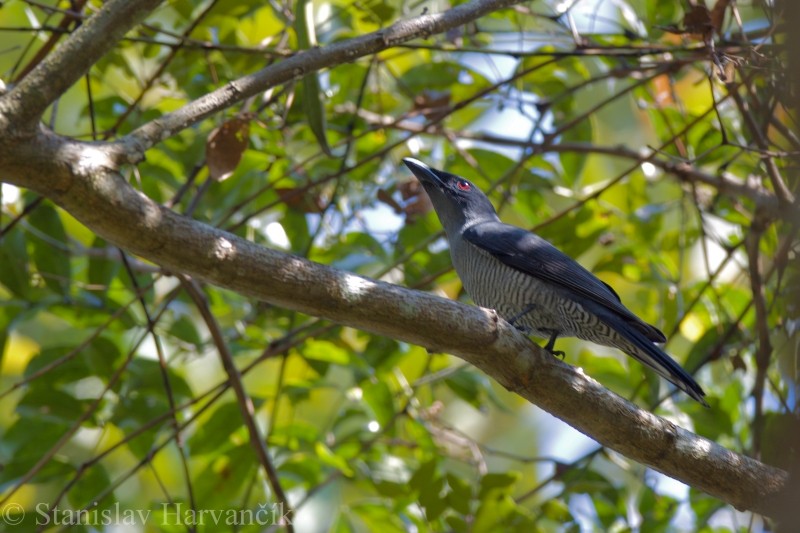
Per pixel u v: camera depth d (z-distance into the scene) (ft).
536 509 39.83
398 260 36.83
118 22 20.31
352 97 42.24
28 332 53.16
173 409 33.83
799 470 17.70
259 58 38.81
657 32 39.17
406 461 41.27
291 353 39.96
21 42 47.21
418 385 38.81
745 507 27.09
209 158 30.68
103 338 36.86
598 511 39.27
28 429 36.42
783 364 30.66
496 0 27.07
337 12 39.83
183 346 39.50
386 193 40.19
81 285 36.27
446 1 40.78
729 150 41.04
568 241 40.91
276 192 38.45
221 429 37.70
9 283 36.09
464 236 35.55
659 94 41.86
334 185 41.06
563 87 42.06
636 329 31.50
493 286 34.45
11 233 35.88
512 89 40.93
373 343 40.55
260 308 39.73
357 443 38.99
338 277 22.84
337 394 54.08
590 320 32.45
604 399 26.02
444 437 40.63
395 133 44.75
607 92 53.62
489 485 36.58
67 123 51.03
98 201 20.26
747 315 42.70
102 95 48.29
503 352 24.85
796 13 14.35
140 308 41.60
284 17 37.93
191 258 21.40
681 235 40.06
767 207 35.40
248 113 31.01
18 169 19.56
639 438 26.40
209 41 37.96
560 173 43.80
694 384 29.17
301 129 41.37
